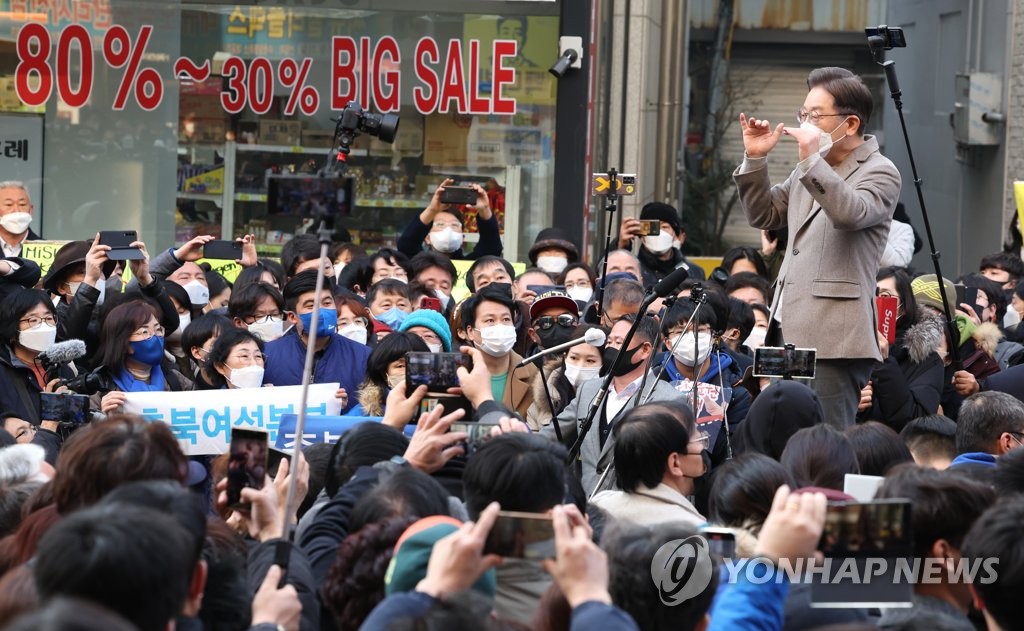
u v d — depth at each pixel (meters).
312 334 5.27
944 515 4.67
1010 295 13.92
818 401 7.30
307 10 16.11
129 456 4.78
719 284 11.84
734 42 27.70
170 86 16.09
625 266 12.09
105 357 8.74
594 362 8.54
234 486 5.13
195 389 9.29
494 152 16.25
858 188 7.90
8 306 8.86
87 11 15.91
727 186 26.55
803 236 8.12
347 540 4.54
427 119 16.20
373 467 5.52
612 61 17.05
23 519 5.14
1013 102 20.53
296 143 16.22
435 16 16.11
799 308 8.07
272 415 8.38
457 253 15.04
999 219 20.92
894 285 10.30
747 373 8.85
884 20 27.48
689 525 4.35
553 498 4.90
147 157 16.11
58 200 16.02
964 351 10.88
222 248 13.46
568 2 16.03
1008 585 4.04
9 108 15.87
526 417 8.72
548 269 13.25
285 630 4.39
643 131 17.30
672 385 8.38
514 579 4.57
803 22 27.48
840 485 5.96
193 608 4.05
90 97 15.98
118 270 11.39
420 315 9.18
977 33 22.14
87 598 3.31
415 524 4.37
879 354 8.18
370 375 8.35
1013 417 6.91
